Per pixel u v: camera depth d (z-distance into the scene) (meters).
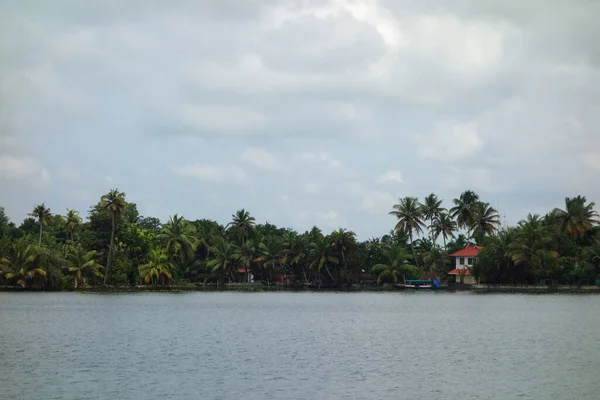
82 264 162.12
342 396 41.03
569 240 165.25
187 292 173.25
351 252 190.88
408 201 191.62
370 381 45.34
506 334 71.25
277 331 75.69
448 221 195.88
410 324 83.88
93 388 43.03
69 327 78.81
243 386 43.78
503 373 47.81
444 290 182.12
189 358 54.84
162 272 168.75
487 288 168.00
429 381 45.22
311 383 44.72
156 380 45.62
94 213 171.38
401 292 179.75
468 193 197.12
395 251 190.00
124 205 165.50
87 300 130.62
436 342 65.12
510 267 165.50
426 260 199.00
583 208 165.75
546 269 158.00
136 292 166.00
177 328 78.38
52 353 57.31
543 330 74.50
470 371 48.78
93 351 58.59
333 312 105.38
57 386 43.59
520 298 136.38
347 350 59.84
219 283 197.88
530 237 159.25
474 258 188.25
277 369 49.84
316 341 66.31
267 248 197.50
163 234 178.38
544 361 52.78
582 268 157.12
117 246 171.12
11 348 60.34
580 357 54.53
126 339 67.25
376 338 68.88
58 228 199.25
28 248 156.50
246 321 88.62
